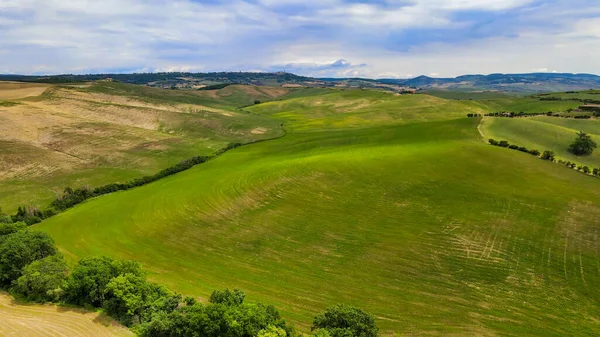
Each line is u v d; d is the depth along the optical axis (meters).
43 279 40.12
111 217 66.44
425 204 64.62
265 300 42.34
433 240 53.97
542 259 48.12
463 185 70.50
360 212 63.34
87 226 63.06
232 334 30.66
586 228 54.38
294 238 56.62
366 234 56.66
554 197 64.06
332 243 54.81
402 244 53.47
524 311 39.69
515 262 47.88
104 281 39.25
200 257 52.47
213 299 36.50
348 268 48.72
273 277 47.19
